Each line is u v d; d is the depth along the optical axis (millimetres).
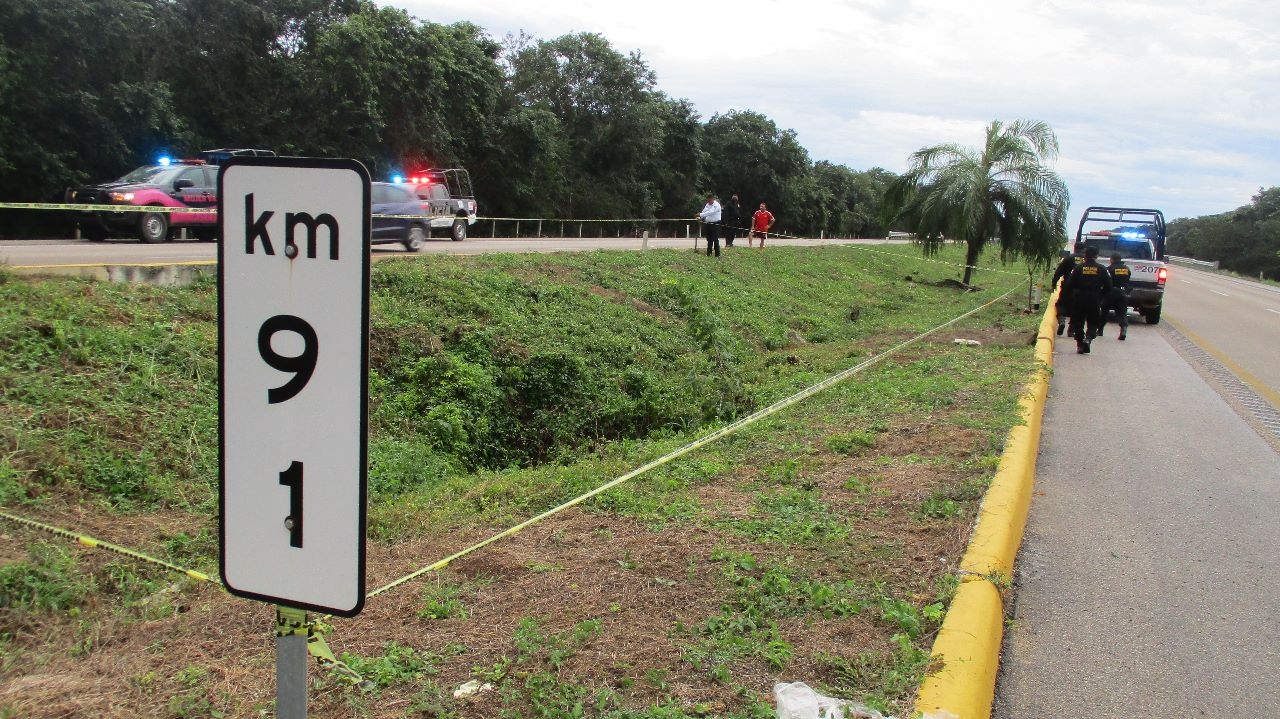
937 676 3320
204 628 3898
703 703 3143
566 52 51656
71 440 6531
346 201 1754
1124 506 6375
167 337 8602
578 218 47469
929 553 4613
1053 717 3586
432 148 34281
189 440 7109
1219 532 5867
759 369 13586
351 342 1789
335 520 1850
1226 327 20688
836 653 3525
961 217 26703
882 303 24969
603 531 5012
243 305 1855
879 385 9797
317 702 3184
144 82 25219
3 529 5148
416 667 3432
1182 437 8664
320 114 30422
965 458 6527
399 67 31969
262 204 1812
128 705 3215
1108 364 13594
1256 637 4336
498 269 15359
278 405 1855
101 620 4109
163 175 17625
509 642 3641
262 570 1916
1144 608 4637
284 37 32125
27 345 7637
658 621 3824
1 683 3418
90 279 9695
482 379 10859
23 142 22297
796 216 69188
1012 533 5121
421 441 9352
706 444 7309
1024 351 12812
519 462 10352
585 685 3279
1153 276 19906
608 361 12938
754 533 4941
